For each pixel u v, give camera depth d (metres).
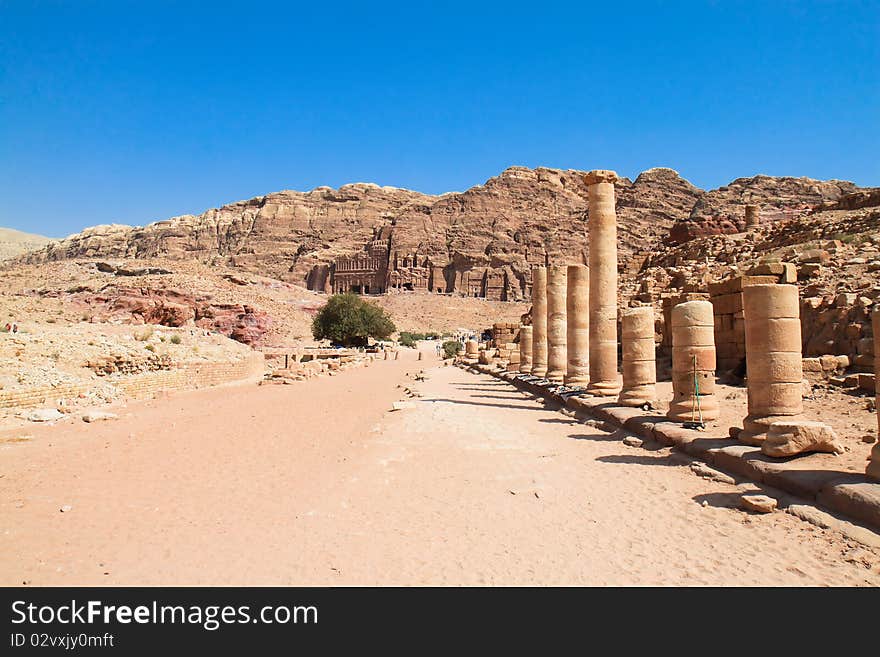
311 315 80.81
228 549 6.48
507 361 38.16
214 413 18.31
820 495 7.50
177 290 65.06
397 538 6.87
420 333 110.94
